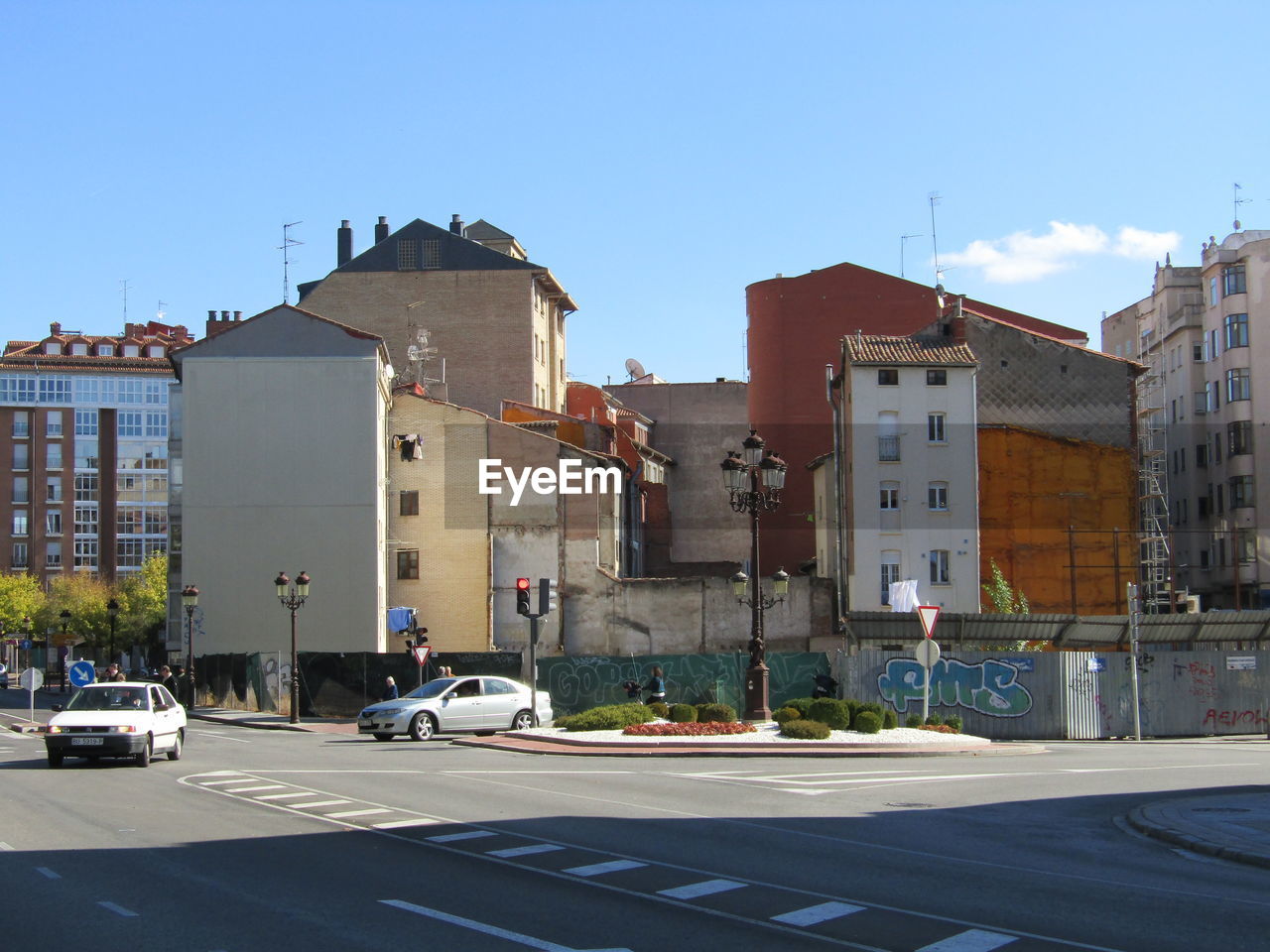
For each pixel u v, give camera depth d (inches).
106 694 1032.8
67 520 4633.4
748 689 1309.1
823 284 2839.6
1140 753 1244.5
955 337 2188.7
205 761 1053.8
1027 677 1566.2
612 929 407.5
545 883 489.1
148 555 4616.1
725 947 383.6
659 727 1202.6
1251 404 2664.9
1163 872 539.8
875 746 1135.6
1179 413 2982.3
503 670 1802.4
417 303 2965.1
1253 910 450.0
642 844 592.7
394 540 2220.7
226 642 2142.0
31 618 3922.2
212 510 2161.7
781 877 510.0
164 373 4771.2
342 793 791.1
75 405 4682.6
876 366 2121.1
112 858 540.7
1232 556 2674.7
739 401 3149.6
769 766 1027.9
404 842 589.0
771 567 2790.4
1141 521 2428.6
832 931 408.2
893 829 661.3
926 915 435.5
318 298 2977.4
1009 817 719.7
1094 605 2155.5
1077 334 2721.5
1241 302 2699.3
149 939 389.1
